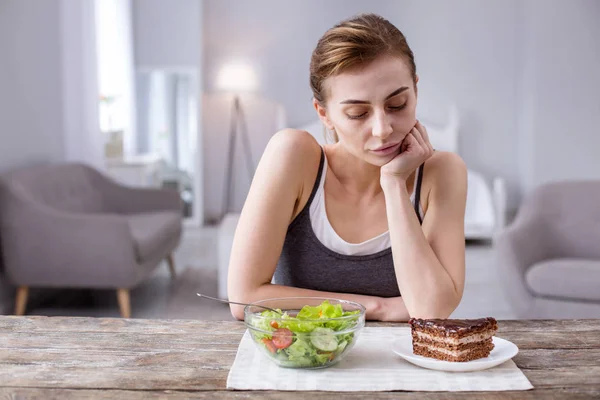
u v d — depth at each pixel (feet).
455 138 24.75
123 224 12.80
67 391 3.37
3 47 13.73
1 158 13.65
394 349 3.86
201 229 24.77
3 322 4.50
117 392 3.36
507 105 25.29
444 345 3.70
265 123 26.25
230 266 4.77
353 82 4.15
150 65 25.05
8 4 13.96
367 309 4.66
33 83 15.30
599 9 23.13
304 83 26.07
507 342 3.99
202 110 25.58
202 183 25.57
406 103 4.27
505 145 25.36
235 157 26.35
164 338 4.18
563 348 4.02
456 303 4.61
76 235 12.81
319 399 3.29
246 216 4.78
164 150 25.27
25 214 12.80
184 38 25.09
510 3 25.05
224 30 25.84
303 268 5.01
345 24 4.28
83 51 17.42
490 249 20.94
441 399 3.29
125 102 23.97
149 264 14.30
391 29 4.26
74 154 17.69
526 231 12.05
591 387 3.43
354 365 3.73
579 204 12.57
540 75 23.41
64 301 14.57
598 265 11.44
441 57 25.31
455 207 4.90
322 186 4.91
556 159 23.58
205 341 4.13
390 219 4.60
